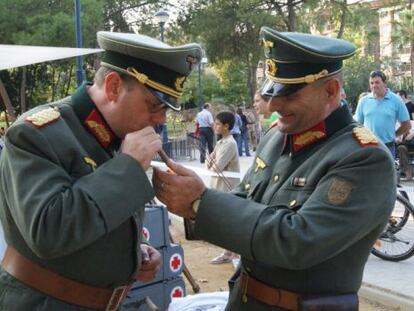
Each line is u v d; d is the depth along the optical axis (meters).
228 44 31.81
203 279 5.81
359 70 34.81
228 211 2.03
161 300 4.30
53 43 20.09
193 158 17.33
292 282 2.10
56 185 1.81
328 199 1.96
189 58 1.99
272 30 2.11
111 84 1.96
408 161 11.08
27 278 1.94
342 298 2.07
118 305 2.05
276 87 2.10
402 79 41.28
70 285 1.93
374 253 6.24
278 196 2.16
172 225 7.92
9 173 1.87
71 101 2.03
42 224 1.76
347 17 32.62
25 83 24.44
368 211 1.95
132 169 1.86
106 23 28.03
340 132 2.11
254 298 2.20
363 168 1.98
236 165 6.04
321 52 2.03
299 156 2.17
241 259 2.29
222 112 6.09
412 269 5.87
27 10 20.81
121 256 1.99
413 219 6.07
